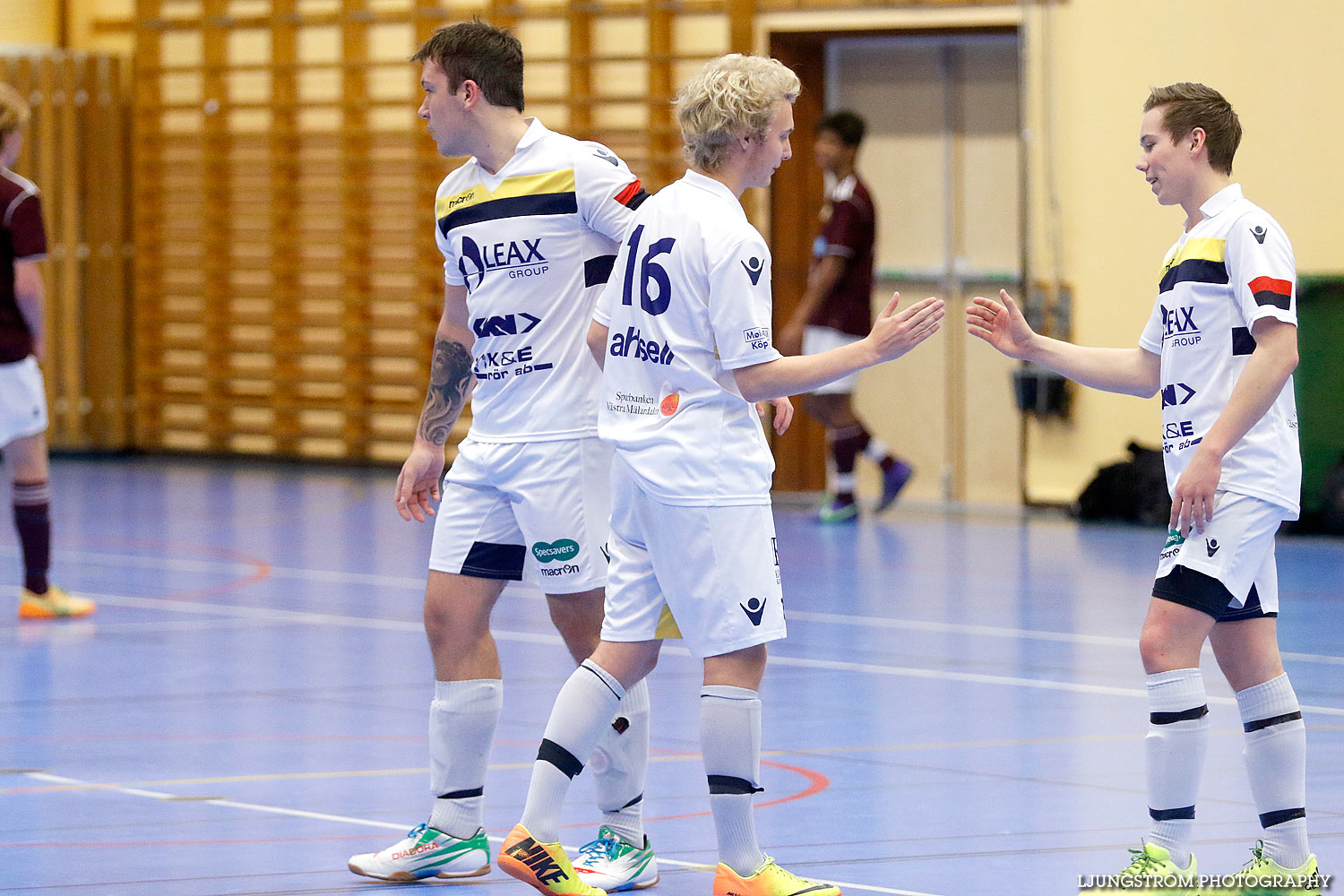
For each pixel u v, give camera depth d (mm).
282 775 11266
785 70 8078
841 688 14250
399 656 15867
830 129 25141
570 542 8898
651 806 10383
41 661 15602
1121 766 11352
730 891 8000
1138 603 18562
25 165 34562
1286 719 8211
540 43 31844
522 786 10914
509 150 9078
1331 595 19125
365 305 33594
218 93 34688
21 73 34438
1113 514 25719
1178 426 8195
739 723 7910
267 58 34406
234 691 14250
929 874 8727
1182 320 8172
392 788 10906
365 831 9805
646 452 7969
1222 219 8094
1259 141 25250
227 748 12094
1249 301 7848
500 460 8938
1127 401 26438
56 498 29016
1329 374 24219
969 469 28656
